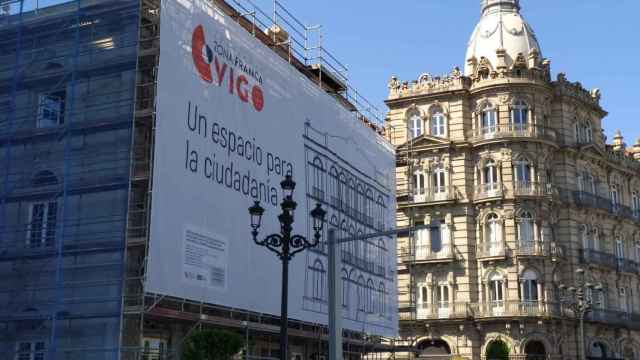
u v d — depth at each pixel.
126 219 32.34
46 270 34.09
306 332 44.62
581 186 71.88
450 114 69.06
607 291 72.69
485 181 67.19
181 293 33.50
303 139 45.34
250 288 38.38
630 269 75.75
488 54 71.38
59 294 31.64
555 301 65.06
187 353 28.23
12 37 37.59
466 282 65.50
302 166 44.88
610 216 74.69
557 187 68.81
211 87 37.06
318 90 48.03
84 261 33.94
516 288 64.44
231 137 38.22
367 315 51.78
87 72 35.25
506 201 65.69
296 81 45.22
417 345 66.38
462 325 64.81
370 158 55.44
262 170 40.56
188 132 35.06
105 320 32.69
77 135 34.97
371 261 53.59
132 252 34.22
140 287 33.88
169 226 33.22
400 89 71.19
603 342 71.25
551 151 68.56
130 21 35.16
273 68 42.75
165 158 33.47
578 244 69.44
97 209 34.06
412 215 68.19
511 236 65.31
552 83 70.75
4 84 37.38
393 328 55.91
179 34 35.22
